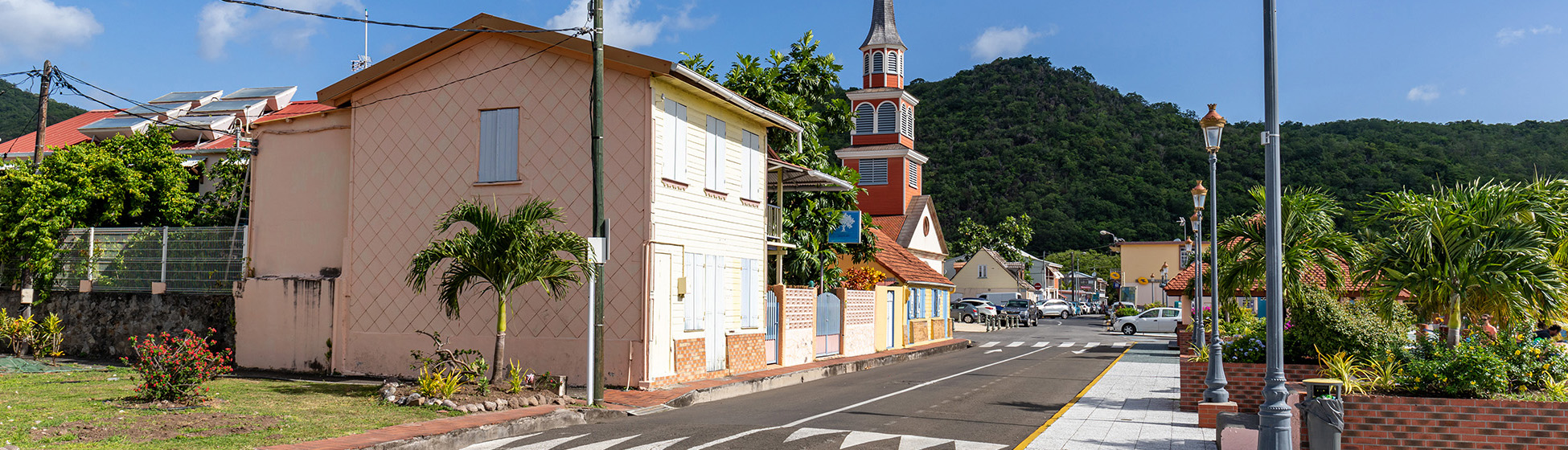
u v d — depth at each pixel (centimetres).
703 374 1917
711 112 1970
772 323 2311
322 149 2033
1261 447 968
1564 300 1229
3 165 2370
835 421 1379
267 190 2075
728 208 2041
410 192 1898
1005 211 10844
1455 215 1261
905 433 1256
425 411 1337
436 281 1869
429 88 1902
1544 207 1270
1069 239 10844
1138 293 8444
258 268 2055
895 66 5747
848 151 5697
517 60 1836
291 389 1584
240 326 2031
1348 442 1009
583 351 1756
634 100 1761
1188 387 1491
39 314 2197
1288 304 1442
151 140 2433
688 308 1875
